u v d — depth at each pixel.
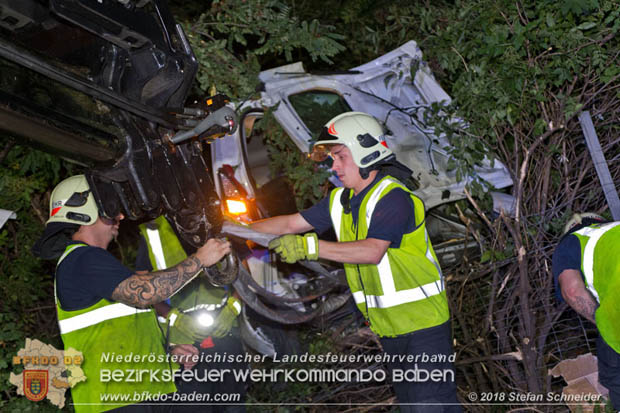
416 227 3.06
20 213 4.73
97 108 2.14
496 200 4.43
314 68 6.55
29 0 1.83
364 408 4.09
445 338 3.03
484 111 4.33
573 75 4.47
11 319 4.51
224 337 3.58
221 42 4.23
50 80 1.97
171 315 3.44
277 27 4.30
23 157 4.44
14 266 4.70
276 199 4.63
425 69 4.80
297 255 2.83
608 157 4.50
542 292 4.07
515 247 4.16
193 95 4.43
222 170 4.14
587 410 3.58
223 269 2.78
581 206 4.34
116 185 2.31
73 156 2.14
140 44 2.11
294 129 4.49
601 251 2.88
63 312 2.65
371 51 6.07
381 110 4.68
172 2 6.21
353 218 3.10
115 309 2.69
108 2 1.94
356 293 3.23
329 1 6.76
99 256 2.59
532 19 4.50
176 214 2.57
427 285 3.02
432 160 4.51
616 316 2.81
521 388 4.05
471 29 4.61
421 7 5.16
